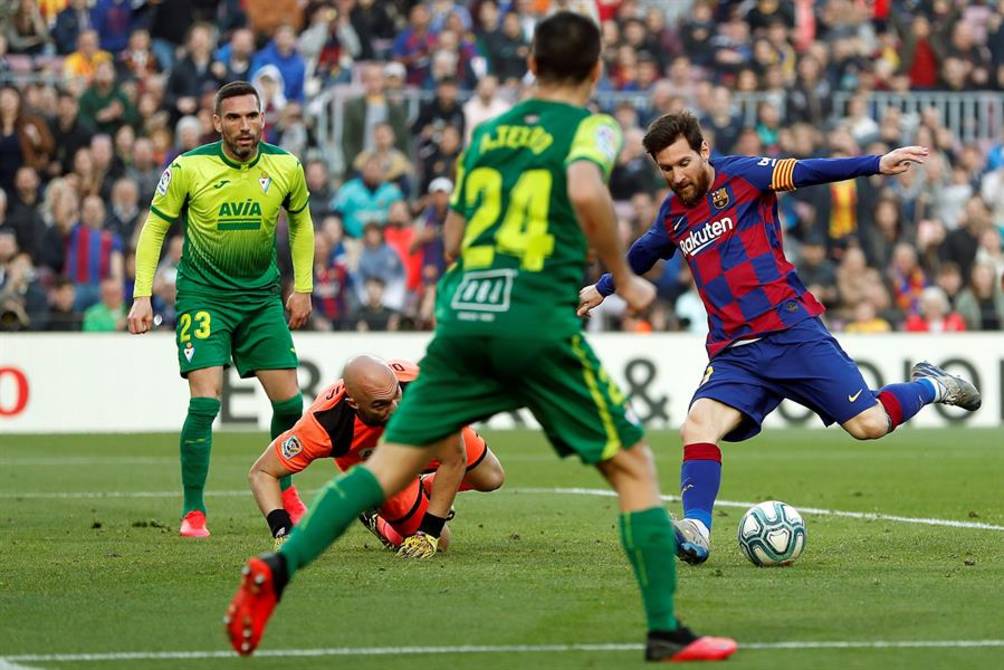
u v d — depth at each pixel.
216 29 79.12
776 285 27.50
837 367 27.45
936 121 81.19
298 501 32.50
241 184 31.52
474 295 17.55
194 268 31.86
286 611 20.95
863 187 76.19
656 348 71.56
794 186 27.11
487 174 17.83
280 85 74.50
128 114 71.50
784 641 18.78
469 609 21.14
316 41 78.88
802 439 64.81
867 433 27.67
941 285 76.56
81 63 76.06
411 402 17.88
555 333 17.42
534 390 17.70
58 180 68.38
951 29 85.44
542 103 17.88
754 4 85.25
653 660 17.47
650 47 81.94
